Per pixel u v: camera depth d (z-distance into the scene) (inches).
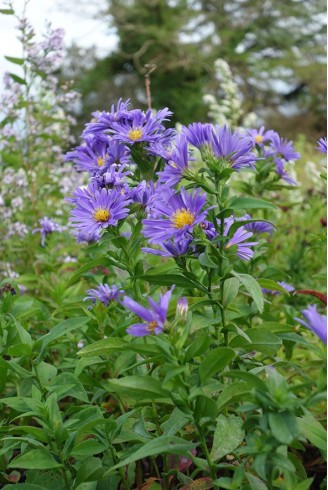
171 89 243.4
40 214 50.4
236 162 20.8
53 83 52.9
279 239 44.3
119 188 23.2
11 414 25.0
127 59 246.1
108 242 27.0
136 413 23.9
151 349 17.8
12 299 27.2
